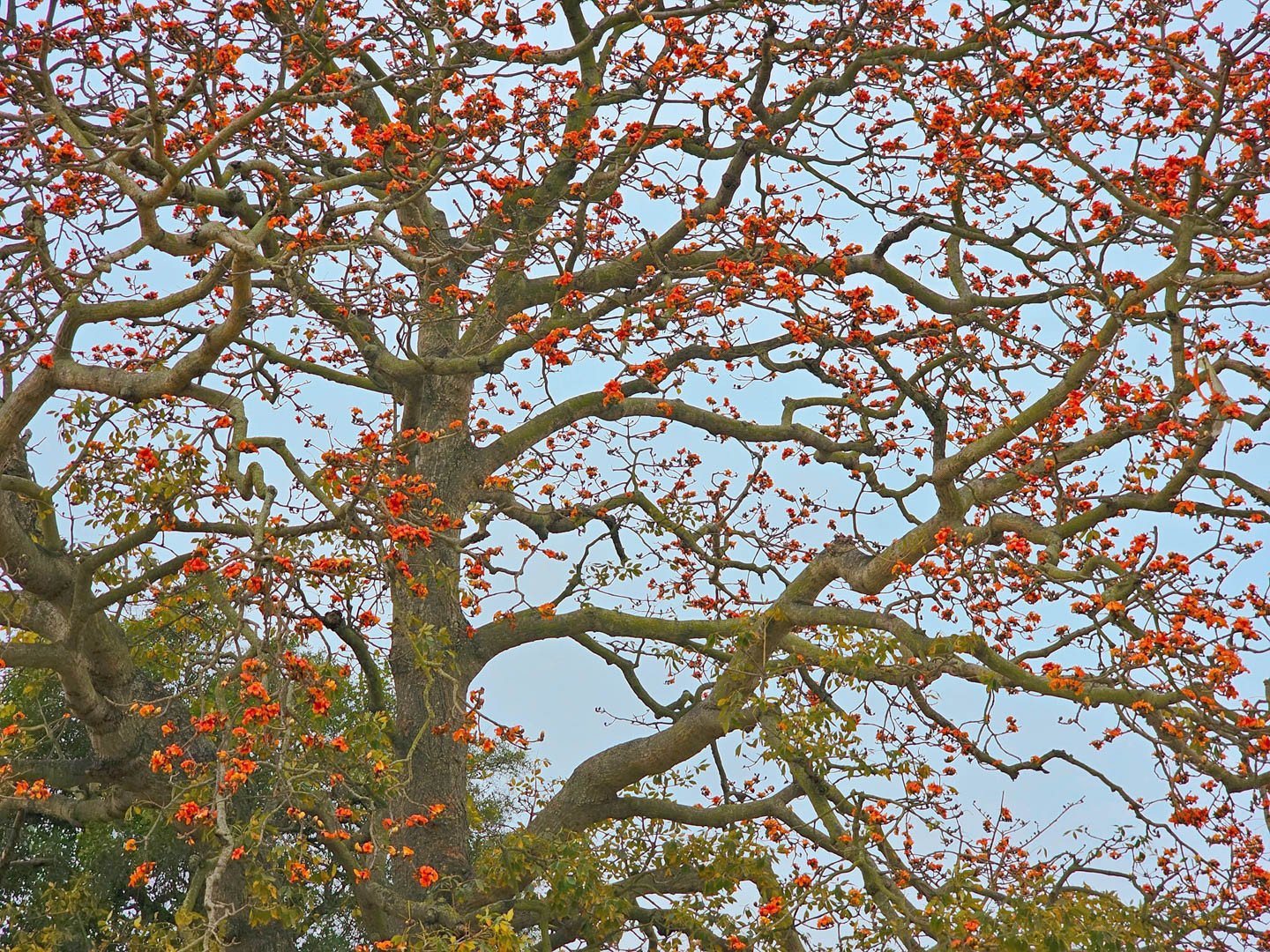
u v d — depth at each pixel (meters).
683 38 7.40
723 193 8.70
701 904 7.73
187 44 6.30
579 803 8.70
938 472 6.50
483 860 7.43
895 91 8.48
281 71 6.33
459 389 9.04
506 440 9.05
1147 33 7.49
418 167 7.28
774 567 8.89
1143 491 6.73
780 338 8.55
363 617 5.95
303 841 6.11
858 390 8.86
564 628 8.98
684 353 8.41
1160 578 6.11
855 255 8.22
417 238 6.69
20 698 11.43
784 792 9.13
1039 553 6.43
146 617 9.52
